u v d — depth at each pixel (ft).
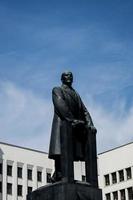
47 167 281.74
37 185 274.57
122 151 274.98
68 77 55.06
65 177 50.78
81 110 54.65
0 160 263.90
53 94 53.98
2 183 260.62
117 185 272.31
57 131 53.31
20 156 273.33
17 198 264.11
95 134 53.98
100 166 284.00
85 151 53.42
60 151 52.49
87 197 51.08
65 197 49.90
